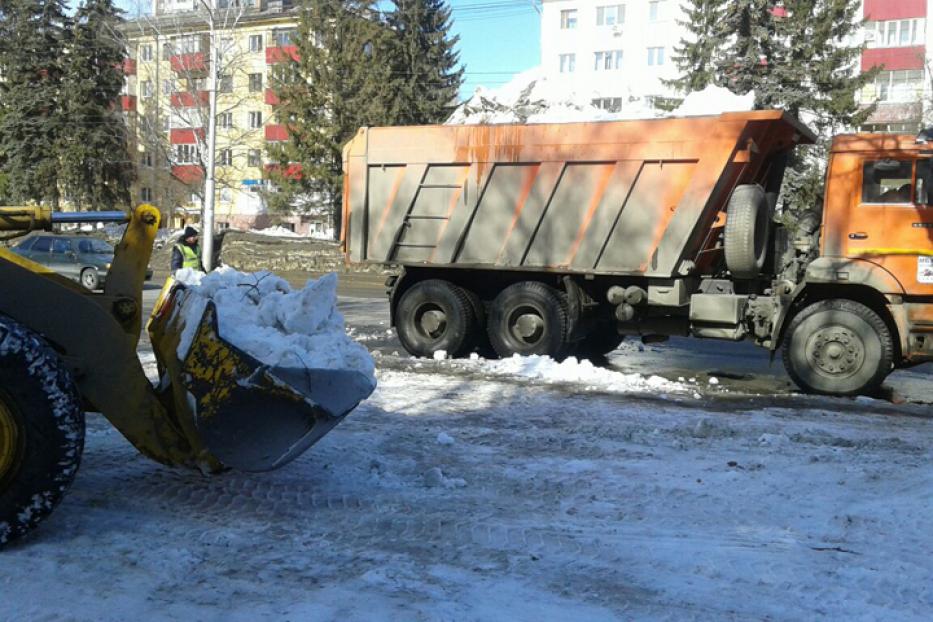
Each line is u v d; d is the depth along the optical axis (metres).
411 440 6.38
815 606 3.54
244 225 48.97
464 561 3.96
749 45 27.33
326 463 5.54
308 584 3.64
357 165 11.95
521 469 5.61
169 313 4.55
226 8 29.78
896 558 4.09
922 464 5.88
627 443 6.50
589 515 4.70
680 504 4.92
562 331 10.91
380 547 4.12
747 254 9.71
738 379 10.47
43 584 3.56
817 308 9.40
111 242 26.31
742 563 3.99
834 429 7.11
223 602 3.43
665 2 48.19
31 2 40.25
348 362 4.46
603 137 10.45
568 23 50.38
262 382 4.16
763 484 5.32
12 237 4.95
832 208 9.34
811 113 27.61
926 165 8.95
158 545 4.04
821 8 27.22
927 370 11.54
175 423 4.45
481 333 11.80
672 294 10.35
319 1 32.78
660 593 3.65
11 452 3.78
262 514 4.55
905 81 43.16
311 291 4.55
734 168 10.11
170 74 34.72
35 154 40.22
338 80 32.78
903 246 9.02
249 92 43.91
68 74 40.25
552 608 3.47
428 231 11.59
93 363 4.26
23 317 4.16
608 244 10.52
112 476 5.12
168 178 37.94
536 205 10.88
